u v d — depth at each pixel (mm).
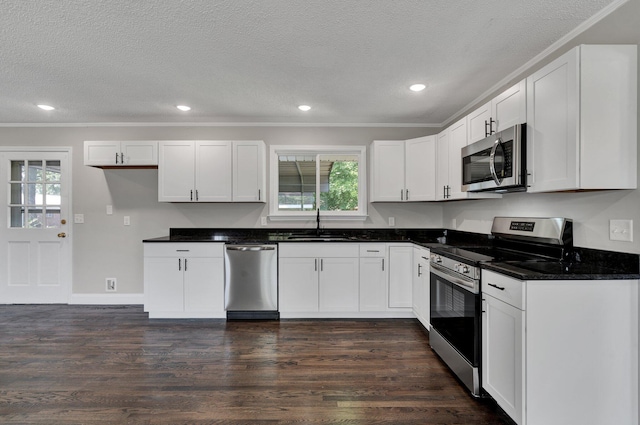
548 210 2205
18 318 3434
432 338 2631
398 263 3395
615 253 1706
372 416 1815
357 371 2303
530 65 2393
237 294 3389
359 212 4070
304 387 2096
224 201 3660
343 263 3396
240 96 3078
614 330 1567
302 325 3230
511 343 1640
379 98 3139
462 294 2125
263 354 2568
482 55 2299
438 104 3312
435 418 1803
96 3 1718
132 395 2002
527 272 1623
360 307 3395
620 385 1567
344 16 1843
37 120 3836
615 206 1718
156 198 4008
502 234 2572
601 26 1817
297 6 1752
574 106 1622
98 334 2986
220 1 1706
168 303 3395
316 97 3113
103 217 3996
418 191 3559
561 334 1552
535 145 1896
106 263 3996
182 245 3400
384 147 3742
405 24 1924
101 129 3980
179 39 2082
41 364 2398
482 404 1926
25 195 3979
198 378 2201
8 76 2631
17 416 1799
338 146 4008
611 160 1623
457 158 2920
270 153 3980
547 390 1547
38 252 3965
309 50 2225
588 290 1558
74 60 2361
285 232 4004
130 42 2117
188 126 3980
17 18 1849
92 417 1793
